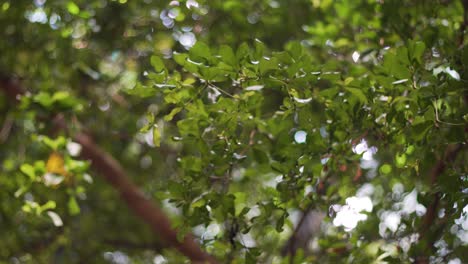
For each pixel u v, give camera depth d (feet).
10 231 17.24
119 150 20.18
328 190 11.38
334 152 10.32
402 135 9.89
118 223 20.99
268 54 14.15
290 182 10.44
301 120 9.75
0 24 16.17
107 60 17.26
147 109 17.58
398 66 9.32
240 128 11.05
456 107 9.95
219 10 16.10
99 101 17.60
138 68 17.01
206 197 10.12
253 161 11.89
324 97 10.07
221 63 9.37
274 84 9.46
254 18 16.58
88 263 19.53
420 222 11.53
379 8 12.21
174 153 18.79
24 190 13.71
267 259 15.67
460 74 9.18
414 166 10.12
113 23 16.56
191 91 9.72
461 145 10.62
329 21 14.42
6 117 16.87
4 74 16.74
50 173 13.57
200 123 10.03
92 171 18.78
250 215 14.12
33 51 16.67
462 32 11.02
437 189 9.57
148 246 19.85
